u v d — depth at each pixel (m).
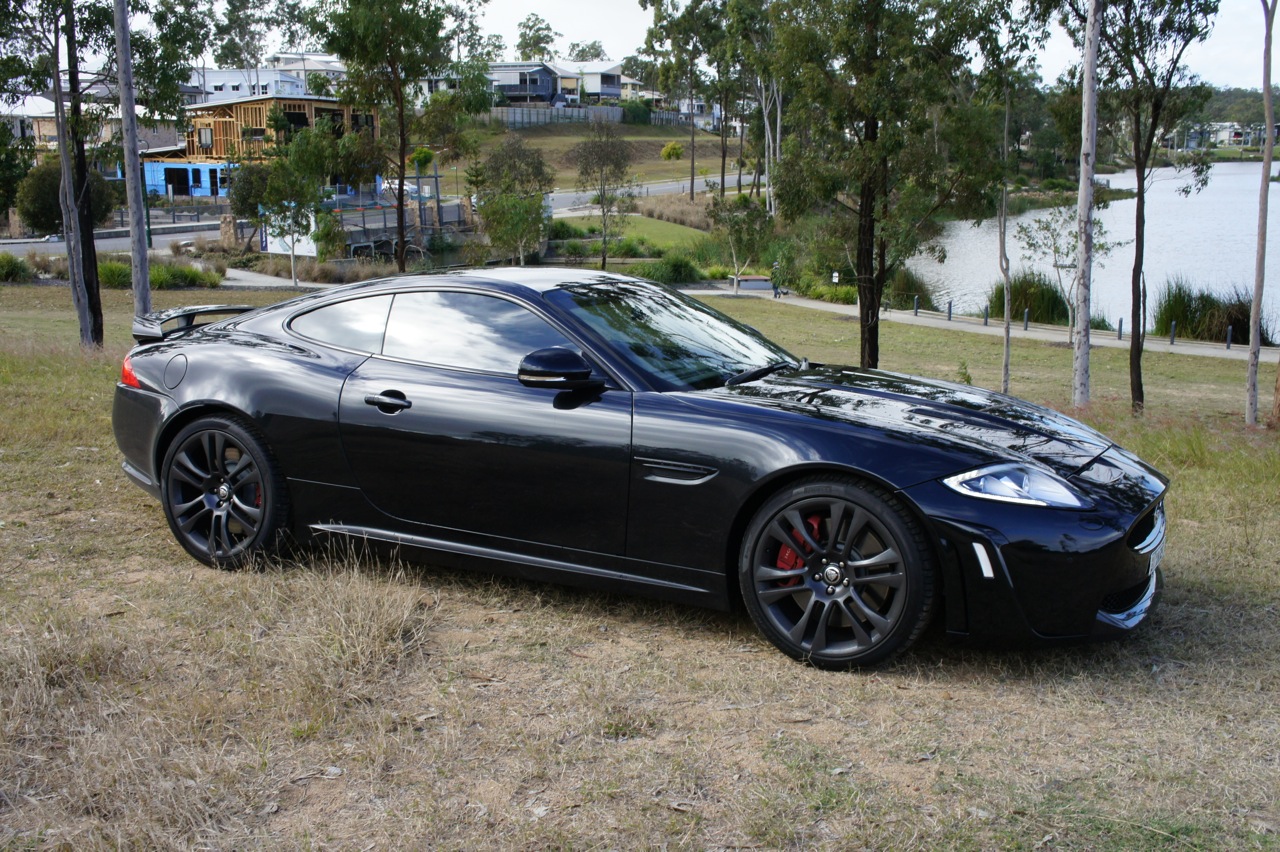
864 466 3.27
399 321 4.20
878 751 2.77
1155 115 18.70
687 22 82.62
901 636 3.26
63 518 4.91
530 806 2.46
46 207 49.22
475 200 60.97
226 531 4.27
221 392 4.25
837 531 3.33
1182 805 2.47
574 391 3.72
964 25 17.67
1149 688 3.20
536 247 50.41
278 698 2.99
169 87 19.19
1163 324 37.50
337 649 3.26
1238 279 48.53
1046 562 3.15
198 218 61.19
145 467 4.54
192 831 2.32
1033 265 56.94
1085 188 17.06
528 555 3.82
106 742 2.66
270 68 87.12
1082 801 2.50
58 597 3.86
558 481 3.69
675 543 3.55
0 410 7.37
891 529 3.24
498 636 3.59
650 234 68.25
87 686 3.04
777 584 3.46
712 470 3.46
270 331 4.46
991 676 3.29
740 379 3.95
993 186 19.69
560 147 113.00
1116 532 3.21
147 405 4.45
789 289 50.94
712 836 2.34
